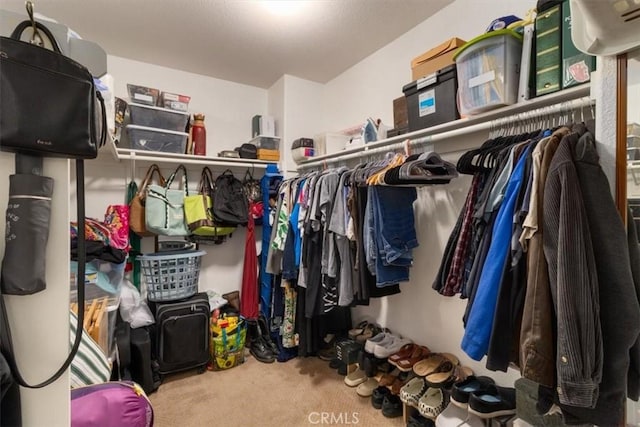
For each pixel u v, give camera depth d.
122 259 1.94
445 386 1.57
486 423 1.38
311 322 2.34
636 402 0.90
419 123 1.70
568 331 0.77
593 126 1.11
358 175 1.68
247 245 2.73
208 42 2.30
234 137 3.00
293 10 1.94
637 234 0.93
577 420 0.81
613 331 0.78
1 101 0.58
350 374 2.12
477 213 1.12
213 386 2.08
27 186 0.63
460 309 1.74
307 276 1.98
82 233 0.71
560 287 0.79
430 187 1.87
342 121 2.80
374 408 1.82
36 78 0.62
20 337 0.68
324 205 1.84
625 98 0.91
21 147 0.60
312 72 2.80
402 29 2.14
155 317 2.20
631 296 0.79
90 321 1.50
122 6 1.88
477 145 1.63
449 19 1.87
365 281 1.69
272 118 2.89
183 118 2.46
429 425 1.56
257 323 2.64
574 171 0.84
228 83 2.97
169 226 2.31
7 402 0.65
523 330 0.88
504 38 1.26
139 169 2.53
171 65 2.66
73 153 0.67
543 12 1.18
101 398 1.00
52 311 0.70
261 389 2.04
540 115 1.20
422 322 1.96
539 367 0.83
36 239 0.64
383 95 2.37
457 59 1.45
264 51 2.43
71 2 1.84
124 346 1.85
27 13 0.73
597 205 0.83
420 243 1.94
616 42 0.84
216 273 2.86
